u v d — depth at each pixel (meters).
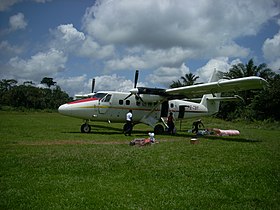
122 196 5.59
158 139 16.56
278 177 7.19
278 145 14.25
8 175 6.84
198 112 24.03
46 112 65.50
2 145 12.12
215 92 19.14
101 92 20.34
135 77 20.75
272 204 5.34
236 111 49.31
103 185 6.26
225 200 5.52
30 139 14.62
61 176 6.85
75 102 19.62
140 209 4.98
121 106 20.23
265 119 42.34
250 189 6.18
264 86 16.22
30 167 7.63
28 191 5.69
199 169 7.90
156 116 21.61
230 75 55.47
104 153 10.00
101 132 20.53
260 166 8.37
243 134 22.47
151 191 5.95
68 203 5.14
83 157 9.12
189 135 20.11
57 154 9.59
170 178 6.98
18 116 42.75
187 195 5.75
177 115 22.92
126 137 17.05
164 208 5.05
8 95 72.06
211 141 15.60
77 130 21.33
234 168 8.06
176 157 9.62
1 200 5.20
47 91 84.75
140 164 8.32
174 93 20.19
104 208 4.99
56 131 19.86
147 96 20.09
